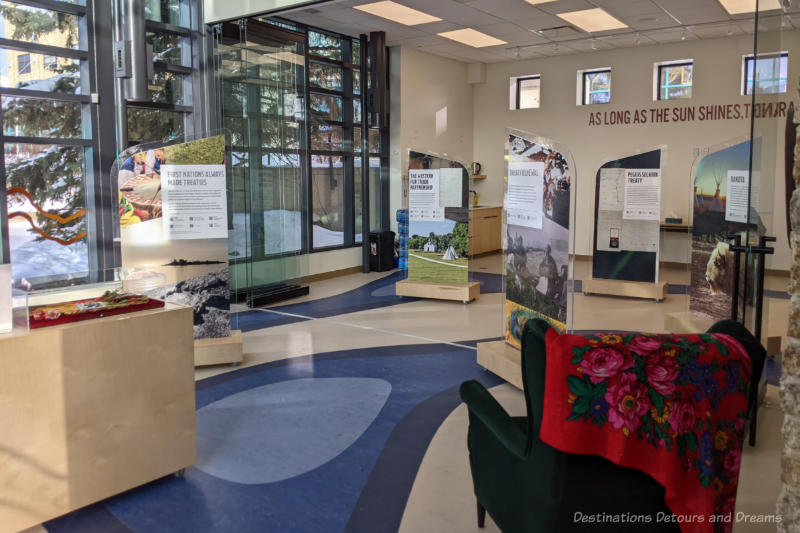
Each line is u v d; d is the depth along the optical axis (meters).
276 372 5.27
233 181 7.88
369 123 10.21
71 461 2.88
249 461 3.60
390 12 8.77
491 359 5.12
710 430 1.89
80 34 6.40
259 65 7.87
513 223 5.09
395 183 10.94
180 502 3.13
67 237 6.38
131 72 6.34
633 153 8.23
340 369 5.35
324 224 10.02
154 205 5.19
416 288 8.27
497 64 12.41
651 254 8.24
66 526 2.91
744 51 9.85
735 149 5.86
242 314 7.50
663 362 1.86
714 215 6.15
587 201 11.73
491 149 12.70
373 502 3.12
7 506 2.68
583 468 1.93
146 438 3.17
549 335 1.93
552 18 8.80
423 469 3.49
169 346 3.24
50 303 3.12
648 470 1.88
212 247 5.45
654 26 9.17
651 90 10.76
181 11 7.64
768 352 3.39
